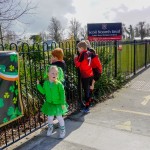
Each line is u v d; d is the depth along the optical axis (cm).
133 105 312
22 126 240
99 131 231
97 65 285
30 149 200
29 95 258
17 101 196
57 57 233
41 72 256
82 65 271
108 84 376
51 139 215
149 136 220
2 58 180
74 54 288
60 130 218
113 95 358
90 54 276
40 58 262
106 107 302
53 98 211
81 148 200
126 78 462
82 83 279
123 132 229
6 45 239
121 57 457
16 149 199
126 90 389
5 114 185
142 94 365
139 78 486
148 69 601
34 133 226
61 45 283
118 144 207
